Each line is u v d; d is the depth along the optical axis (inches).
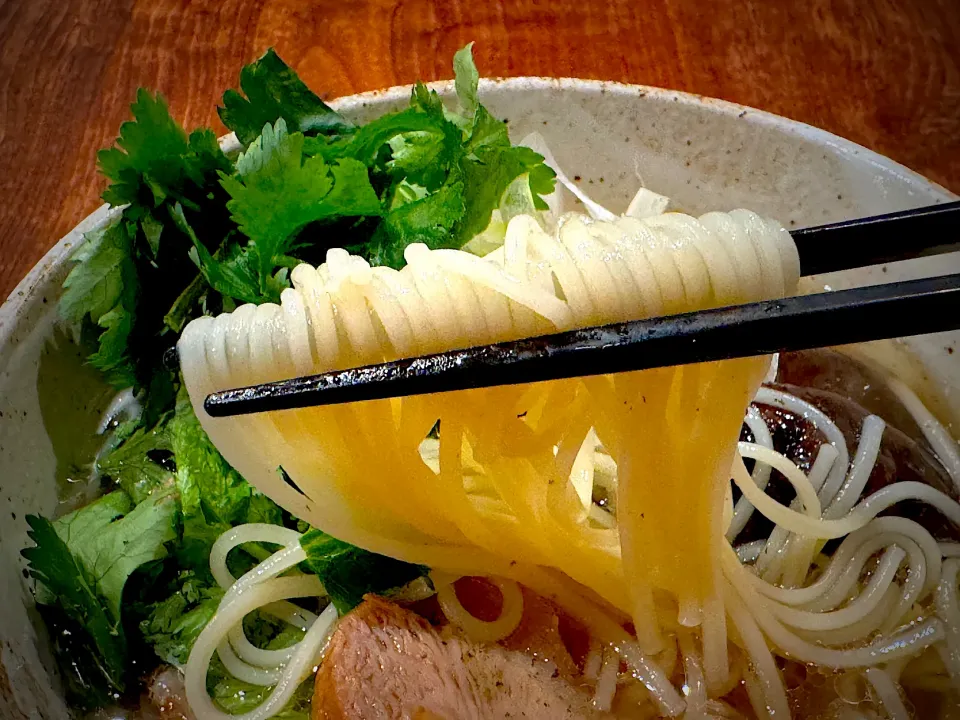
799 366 5.2
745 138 5.5
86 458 4.9
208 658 4.1
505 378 2.8
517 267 3.1
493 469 3.6
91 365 4.9
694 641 4.0
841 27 7.6
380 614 4.0
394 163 5.2
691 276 3.0
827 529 4.1
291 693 4.1
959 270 4.8
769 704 3.9
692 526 3.6
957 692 4.1
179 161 4.7
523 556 3.9
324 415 3.4
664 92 5.6
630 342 2.7
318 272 3.3
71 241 4.8
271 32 7.6
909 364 5.1
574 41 7.4
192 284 4.8
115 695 4.2
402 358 3.1
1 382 4.3
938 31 7.5
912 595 4.2
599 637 4.1
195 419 4.6
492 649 4.1
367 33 7.5
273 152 4.4
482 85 5.6
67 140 6.9
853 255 3.2
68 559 4.1
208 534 4.4
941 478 4.7
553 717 3.9
